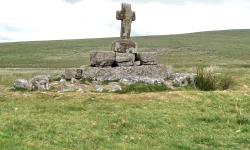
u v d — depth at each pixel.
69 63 95.00
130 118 19.98
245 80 35.06
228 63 84.00
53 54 117.56
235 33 174.25
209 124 19.81
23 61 102.44
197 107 23.12
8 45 147.88
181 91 26.55
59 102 23.47
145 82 28.62
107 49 126.69
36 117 19.72
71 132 17.05
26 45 146.50
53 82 29.59
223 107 23.41
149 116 20.56
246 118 20.56
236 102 24.58
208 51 116.38
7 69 76.44
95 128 18.06
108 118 19.89
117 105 22.86
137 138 16.75
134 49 32.28
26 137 15.95
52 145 15.15
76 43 149.12
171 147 15.80
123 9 32.41
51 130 17.17
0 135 15.60
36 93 25.61
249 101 24.91
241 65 75.69
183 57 102.06
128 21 32.44
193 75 30.41
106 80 29.80
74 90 27.22
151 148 15.52
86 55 113.62
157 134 17.59
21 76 47.19
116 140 16.38
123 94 25.66
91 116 20.30
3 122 18.12
